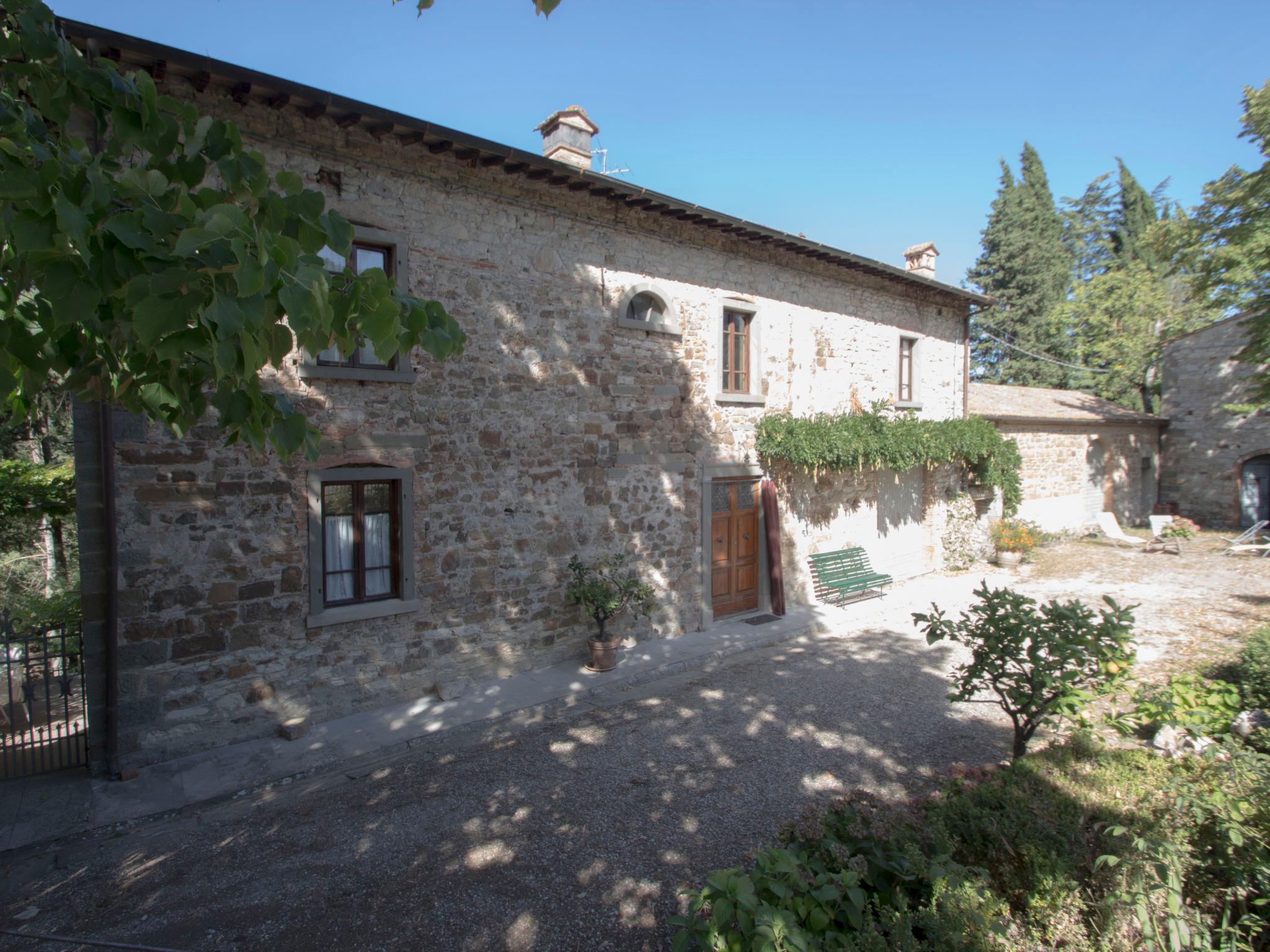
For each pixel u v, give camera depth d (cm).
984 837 347
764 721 671
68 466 994
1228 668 650
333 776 573
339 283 287
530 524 792
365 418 674
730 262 1001
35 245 228
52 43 287
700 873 427
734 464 1012
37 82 300
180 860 453
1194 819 321
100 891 420
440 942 370
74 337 306
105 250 242
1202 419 1998
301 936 376
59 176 236
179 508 582
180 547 583
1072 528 1803
